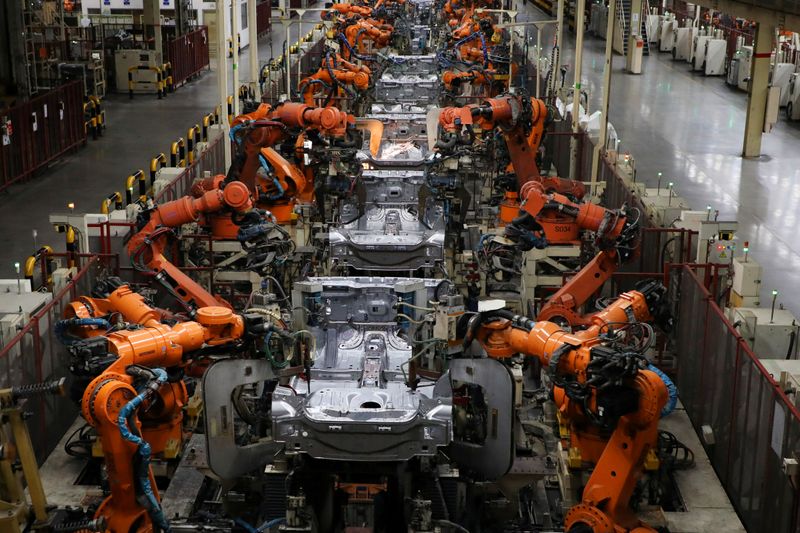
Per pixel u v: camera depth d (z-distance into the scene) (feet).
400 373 30.27
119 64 111.24
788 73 107.04
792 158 86.69
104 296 32.76
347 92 77.41
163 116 99.81
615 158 59.21
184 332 28.94
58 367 35.76
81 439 34.04
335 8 108.06
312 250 42.91
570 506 31.76
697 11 140.36
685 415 38.75
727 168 82.28
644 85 121.60
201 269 44.06
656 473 32.24
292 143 57.21
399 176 51.98
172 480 31.76
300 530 27.09
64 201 69.62
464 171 56.08
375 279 34.96
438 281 34.99
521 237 39.68
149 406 28.84
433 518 28.78
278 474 30.04
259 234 39.45
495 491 30.66
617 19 145.38
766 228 66.39
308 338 29.73
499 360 27.61
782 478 28.63
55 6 107.14
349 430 26.81
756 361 31.12
